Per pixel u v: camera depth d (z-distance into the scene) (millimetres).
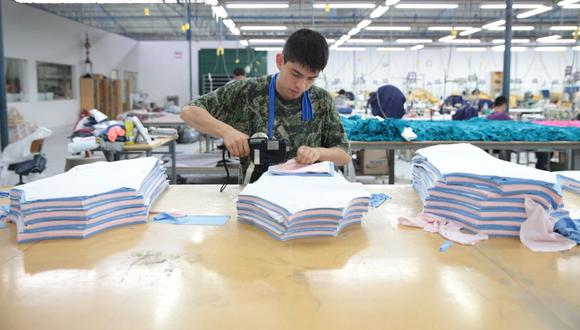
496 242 1009
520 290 761
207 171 4832
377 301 719
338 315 675
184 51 15602
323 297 732
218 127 1485
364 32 11945
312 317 669
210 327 643
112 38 13984
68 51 11711
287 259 897
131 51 15273
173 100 15188
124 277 813
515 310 691
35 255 922
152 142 4109
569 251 951
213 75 14844
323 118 1711
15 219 1096
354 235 1051
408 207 1310
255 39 9734
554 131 4051
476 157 1325
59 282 794
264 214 1070
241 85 1691
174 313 681
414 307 699
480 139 3949
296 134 1677
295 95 1579
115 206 1107
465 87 13125
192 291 754
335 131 1703
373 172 5664
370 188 1572
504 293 749
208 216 1206
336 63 14547
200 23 12953
